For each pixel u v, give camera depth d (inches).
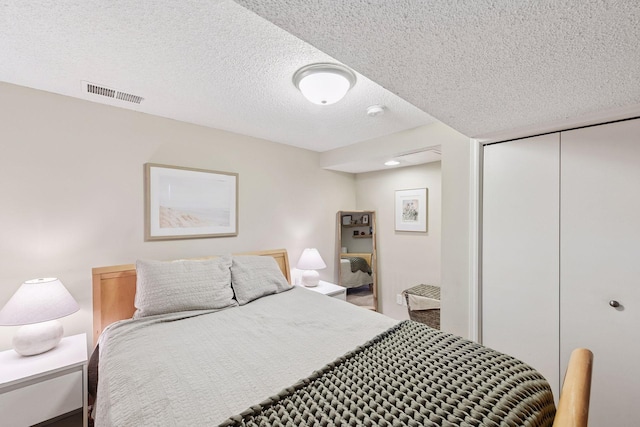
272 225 121.1
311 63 60.2
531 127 68.5
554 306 66.7
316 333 61.4
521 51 37.9
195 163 98.7
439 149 99.0
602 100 53.7
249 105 82.5
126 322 67.8
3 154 67.4
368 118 92.0
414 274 135.4
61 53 56.2
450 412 32.9
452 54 38.9
